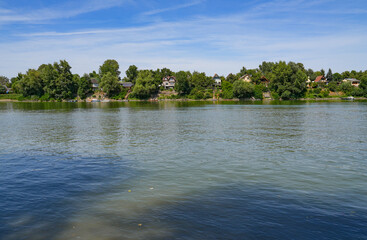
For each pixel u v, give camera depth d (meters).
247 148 22.83
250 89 150.88
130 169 16.80
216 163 18.00
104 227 9.52
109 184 14.05
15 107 96.88
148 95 164.12
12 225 9.80
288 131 32.53
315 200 11.75
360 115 52.62
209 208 10.94
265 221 9.83
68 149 23.19
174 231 9.15
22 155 21.03
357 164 17.56
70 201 11.88
